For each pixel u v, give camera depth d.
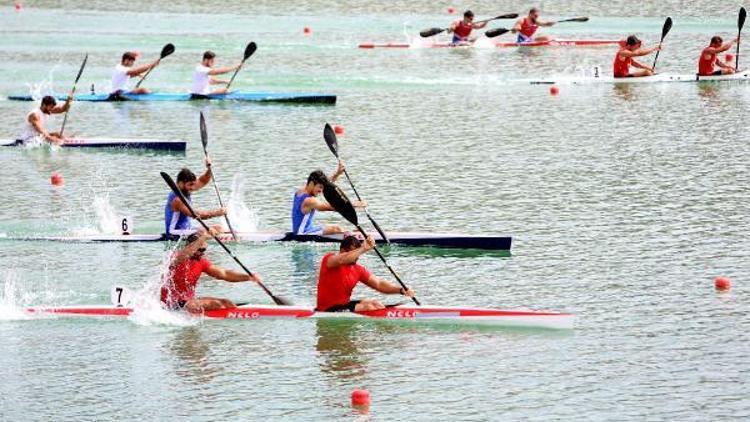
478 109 144.62
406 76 169.38
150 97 154.12
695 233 90.94
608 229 92.56
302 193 90.88
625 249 87.31
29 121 127.62
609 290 78.44
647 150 120.31
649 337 70.06
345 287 74.12
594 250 87.25
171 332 72.69
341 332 72.19
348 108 146.25
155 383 65.00
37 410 61.88
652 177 108.88
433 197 103.25
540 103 148.25
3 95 157.12
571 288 79.00
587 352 68.06
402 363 67.12
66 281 82.19
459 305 76.06
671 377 64.31
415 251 89.44
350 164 116.44
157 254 88.62
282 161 118.31
